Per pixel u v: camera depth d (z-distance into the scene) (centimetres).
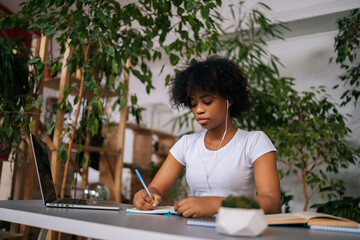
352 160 225
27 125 163
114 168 226
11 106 154
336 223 68
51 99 231
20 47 174
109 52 132
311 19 258
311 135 205
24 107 150
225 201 55
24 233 156
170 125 410
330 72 275
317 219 69
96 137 214
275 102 229
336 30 275
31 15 140
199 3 127
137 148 364
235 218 52
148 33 142
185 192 298
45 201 89
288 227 69
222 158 107
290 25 271
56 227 67
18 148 162
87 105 165
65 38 141
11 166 165
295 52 292
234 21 278
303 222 69
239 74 109
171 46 158
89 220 65
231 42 256
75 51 174
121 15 146
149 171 306
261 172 97
